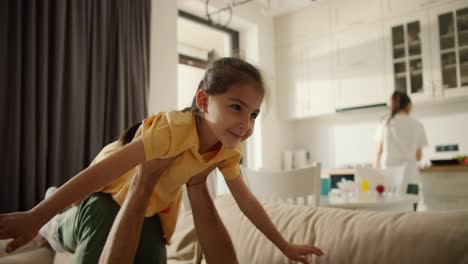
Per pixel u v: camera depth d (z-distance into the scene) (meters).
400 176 2.23
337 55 3.86
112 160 0.65
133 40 2.60
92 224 0.88
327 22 3.95
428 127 3.53
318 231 0.97
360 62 3.68
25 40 1.97
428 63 3.28
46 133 2.02
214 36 4.34
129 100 2.54
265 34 4.23
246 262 1.11
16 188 1.86
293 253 0.89
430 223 0.79
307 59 4.11
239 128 0.69
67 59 2.17
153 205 0.89
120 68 2.47
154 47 2.89
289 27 4.27
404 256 0.77
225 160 0.92
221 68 0.71
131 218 0.71
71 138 2.14
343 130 4.12
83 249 0.87
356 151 4.01
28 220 0.56
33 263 1.30
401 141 2.69
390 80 3.48
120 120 2.44
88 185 0.62
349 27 3.78
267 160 4.08
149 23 2.76
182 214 1.58
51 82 2.09
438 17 3.23
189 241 1.43
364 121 3.96
